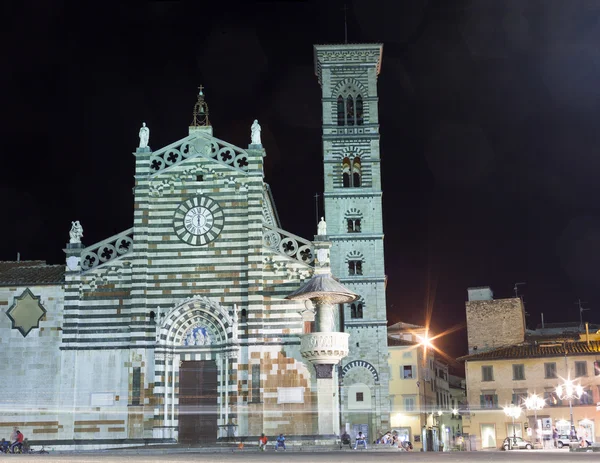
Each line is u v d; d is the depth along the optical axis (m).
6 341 61.62
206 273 62.03
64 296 62.06
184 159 64.06
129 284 62.06
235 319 60.69
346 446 60.09
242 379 59.91
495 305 107.94
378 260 82.56
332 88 87.38
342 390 79.44
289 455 44.66
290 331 60.53
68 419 59.88
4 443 56.62
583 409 91.94
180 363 61.47
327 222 83.88
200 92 68.44
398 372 101.69
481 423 96.19
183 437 60.06
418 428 99.75
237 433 58.88
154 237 62.84
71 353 61.00
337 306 70.62
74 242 62.91
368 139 86.00
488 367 97.50
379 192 84.44
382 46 87.81
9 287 62.56
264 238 62.59
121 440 59.28
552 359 94.75
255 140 64.31
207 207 63.12
